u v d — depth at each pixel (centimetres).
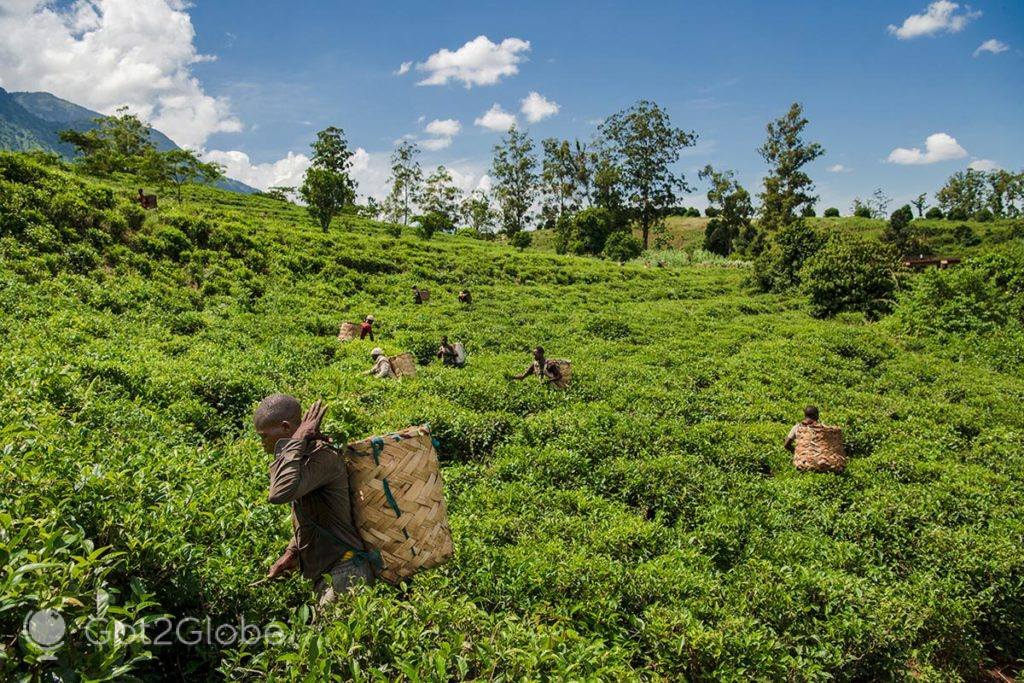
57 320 1380
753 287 4197
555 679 326
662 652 469
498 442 1050
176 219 2783
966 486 957
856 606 594
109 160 6197
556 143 8681
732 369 1873
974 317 2380
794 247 4012
